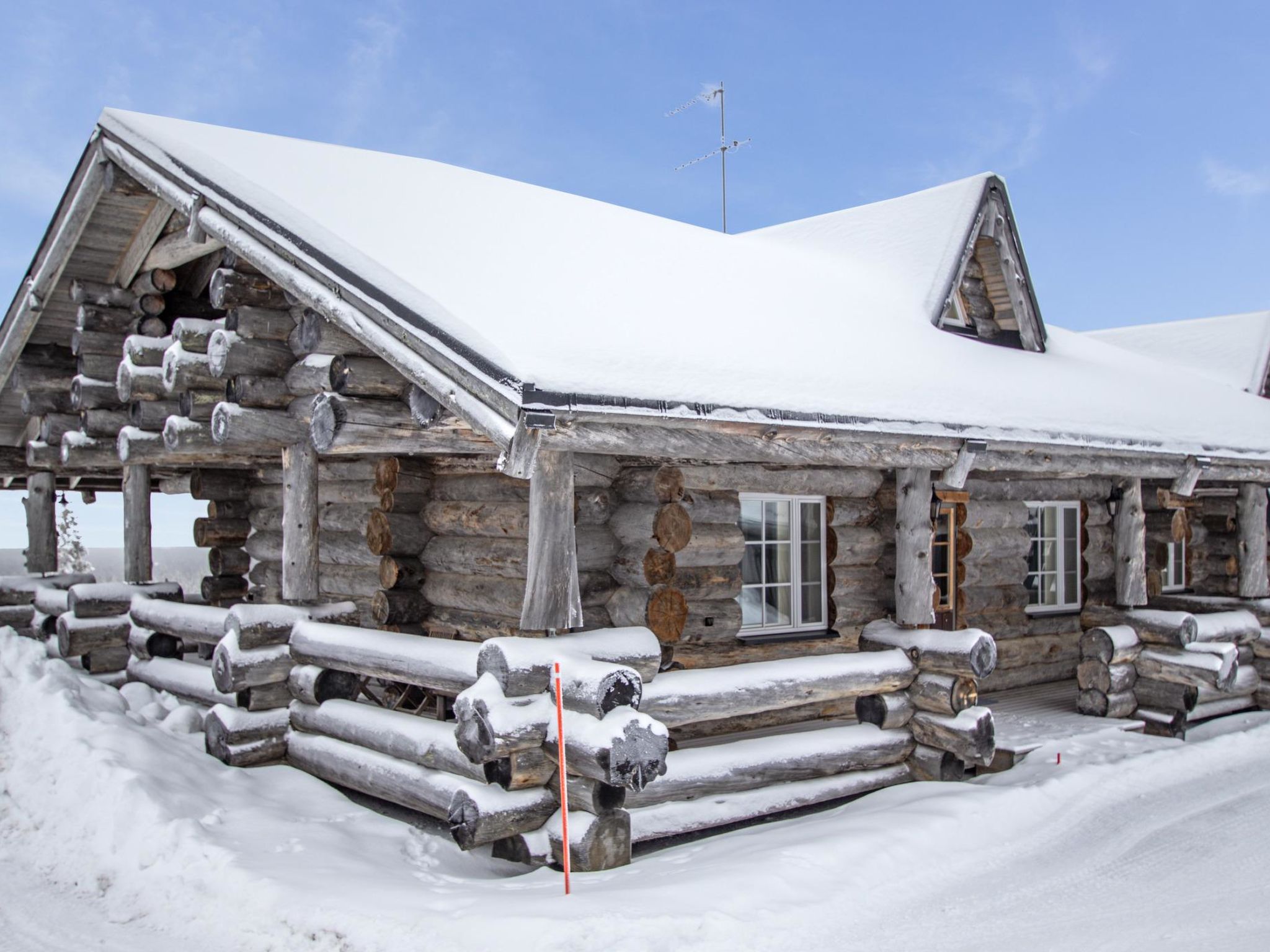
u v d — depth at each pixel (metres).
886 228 14.36
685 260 10.48
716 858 6.09
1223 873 6.29
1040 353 13.40
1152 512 12.12
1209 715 10.82
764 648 8.63
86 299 10.75
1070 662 12.26
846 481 9.05
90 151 9.60
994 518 11.18
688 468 8.00
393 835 6.70
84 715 8.16
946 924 5.42
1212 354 17.72
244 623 8.10
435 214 8.91
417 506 9.11
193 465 11.69
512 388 5.64
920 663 8.20
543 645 6.10
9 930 5.57
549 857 6.07
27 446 13.41
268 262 7.64
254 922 5.33
